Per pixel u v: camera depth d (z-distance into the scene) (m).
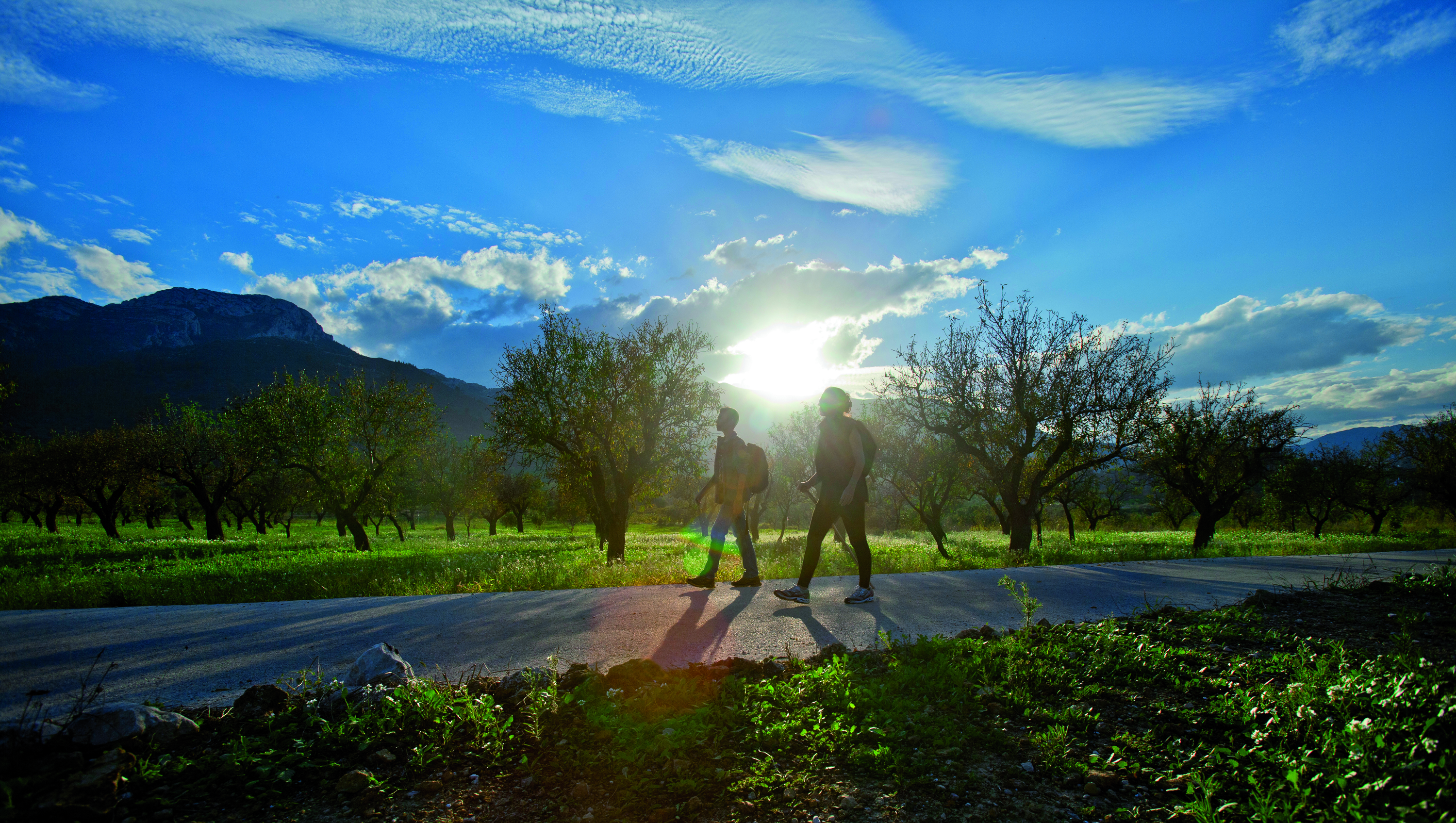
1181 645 4.18
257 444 31.12
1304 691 2.89
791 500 31.88
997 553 18.42
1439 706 2.62
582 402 18.41
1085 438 18.58
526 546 28.45
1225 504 24.16
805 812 2.14
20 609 6.82
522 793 2.27
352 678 3.13
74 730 2.46
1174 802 2.20
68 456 39.56
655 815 2.11
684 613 5.09
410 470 33.91
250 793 2.21
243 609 5.46
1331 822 1.95
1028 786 2.33
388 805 2.16
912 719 2.82
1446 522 44.97
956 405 19.11
